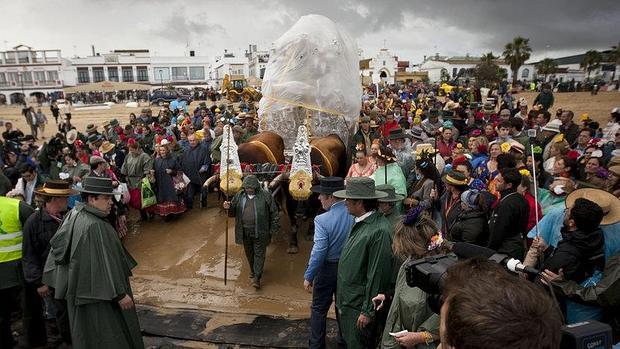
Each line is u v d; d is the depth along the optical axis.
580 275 3.29
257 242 6.03
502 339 1.10
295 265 6.82
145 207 8.45
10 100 68.94
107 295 3.89
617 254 3.20
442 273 2.03
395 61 66.75
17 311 5.80
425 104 20.92
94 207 4.00
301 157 6.62
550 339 1.15
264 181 6.65
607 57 70.62
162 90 52.16
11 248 4.71
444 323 1.31
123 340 4.10
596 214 3.22
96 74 74.00
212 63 87.06
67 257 4.00
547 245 4.17
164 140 8.62
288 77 8.73
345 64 9.32
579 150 8.07
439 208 5.69
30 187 7.09
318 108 8.63
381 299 3.49
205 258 7.13
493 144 6.45
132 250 7.49
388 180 5.79
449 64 84.88
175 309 5.55
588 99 33.28
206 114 15.38
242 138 9.70
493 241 4.09
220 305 5.66
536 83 46.69
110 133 13.67
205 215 9.04
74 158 8.34
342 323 3.98
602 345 1.44
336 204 4.34
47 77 70.06
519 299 1.16
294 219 7.24
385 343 3.04
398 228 3.04
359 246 3.73
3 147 10.59
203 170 9.21
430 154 6.05
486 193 4.66
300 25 9.14
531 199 4.96
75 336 3.97
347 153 9.27
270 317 5.31
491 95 24.23
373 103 19.53
